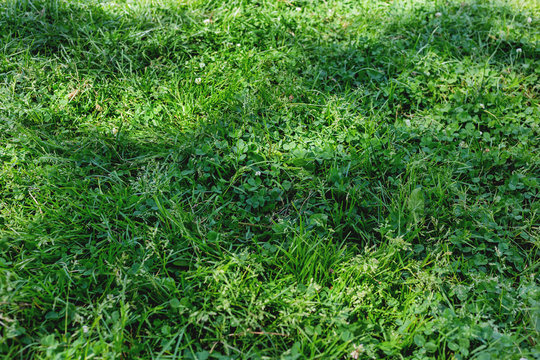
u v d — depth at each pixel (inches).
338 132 129.4
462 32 169.8
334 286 95.5
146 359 82.6
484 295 94.5
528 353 83.1
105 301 84.4
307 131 132.6
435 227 105.9
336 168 114.7
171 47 152.5
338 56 154.2
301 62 151.4
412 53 155.3
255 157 118.6
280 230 103.1
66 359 78.0
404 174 120.2
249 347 86.0
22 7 157.2
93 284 92.5
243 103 131.6
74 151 116.5
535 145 131.9
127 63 145.6
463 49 161.5
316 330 86.2
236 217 108.3
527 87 152.6
